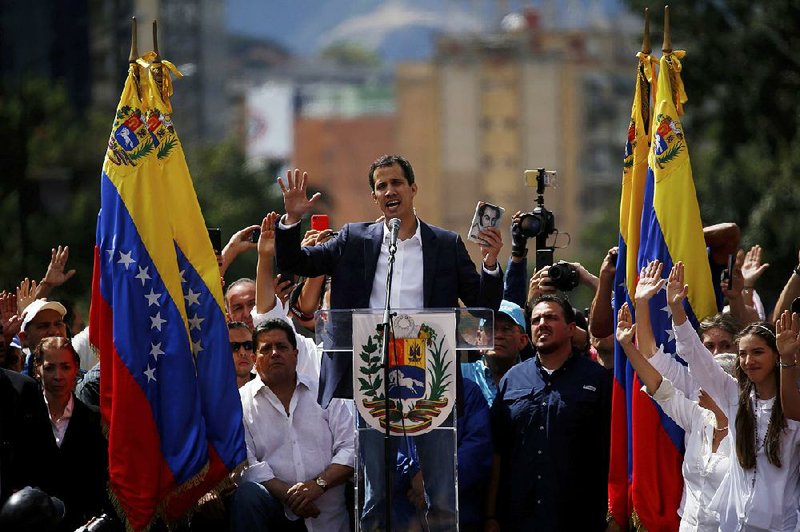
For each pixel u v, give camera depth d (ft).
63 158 367.86
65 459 101.81
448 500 92.27
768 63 303.48
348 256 98.37
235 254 114.11
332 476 102.47
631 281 107.65
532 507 103.04
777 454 94.22
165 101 104.42
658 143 107.04
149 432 100.07
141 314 101.24
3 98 359.87
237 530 100.01
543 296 104.83
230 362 102.12
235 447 100.58
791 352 93.20
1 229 306.55
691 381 99.81
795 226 279.69
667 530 101.24
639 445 102.22
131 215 102.32
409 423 92.53
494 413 105.29
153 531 101.71
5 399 98.27
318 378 107.45
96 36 536.83
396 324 92.38
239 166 596.70
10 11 515.50
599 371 105.19
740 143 313.12
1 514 81.87
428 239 98.17
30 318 112.47
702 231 106.93
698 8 308.19
